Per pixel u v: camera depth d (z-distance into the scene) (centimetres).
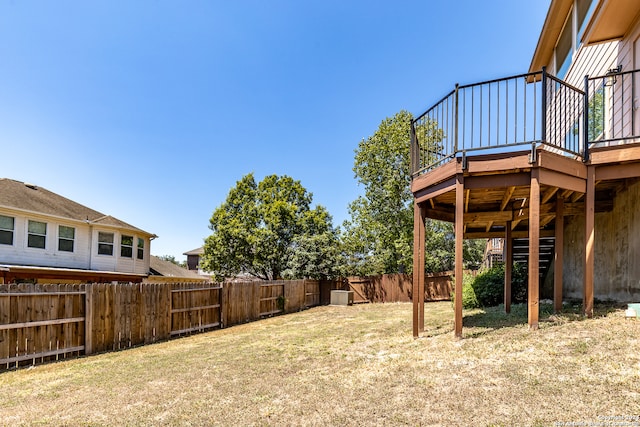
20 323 612
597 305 655
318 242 1892
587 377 337
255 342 751
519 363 393
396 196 1808
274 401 372
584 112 543
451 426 281
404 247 1739
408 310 1184
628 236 634
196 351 692
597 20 639
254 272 2336
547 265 1042
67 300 685
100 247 1748
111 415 366
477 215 810
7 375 557
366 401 346
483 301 995
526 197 677
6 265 1362
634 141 630
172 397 411
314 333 810
